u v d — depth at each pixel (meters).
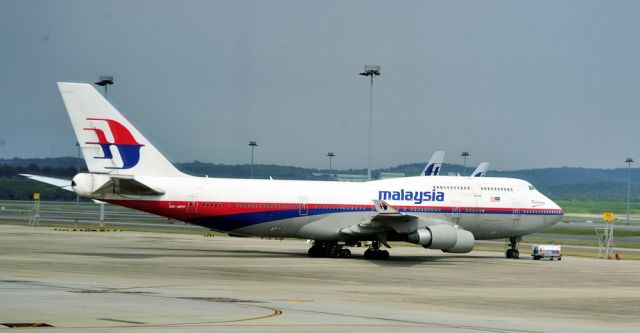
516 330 35.94
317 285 54.50
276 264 70.69
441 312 41.84
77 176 72.00
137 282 51.47
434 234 78.25
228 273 60.66
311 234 80.94
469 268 74.75
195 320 34.88
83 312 36.25
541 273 71.69
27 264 62.09
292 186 80.94
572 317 42.19
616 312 45.22
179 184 76.31
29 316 34.66
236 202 77.94
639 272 75.75
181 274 58.31
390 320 37.44
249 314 37.41
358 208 81.81
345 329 33.78
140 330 31.55
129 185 72.88
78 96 73.38
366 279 60.31
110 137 74.19
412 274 66.06
